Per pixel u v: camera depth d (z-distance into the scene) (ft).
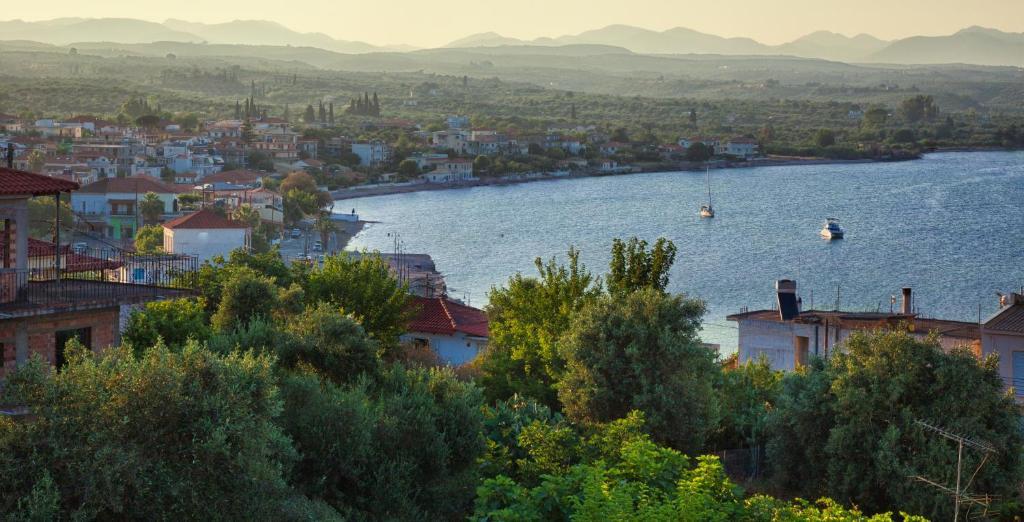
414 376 157.07
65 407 94.02
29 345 121.19
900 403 146.00
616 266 199.41
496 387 193.26
